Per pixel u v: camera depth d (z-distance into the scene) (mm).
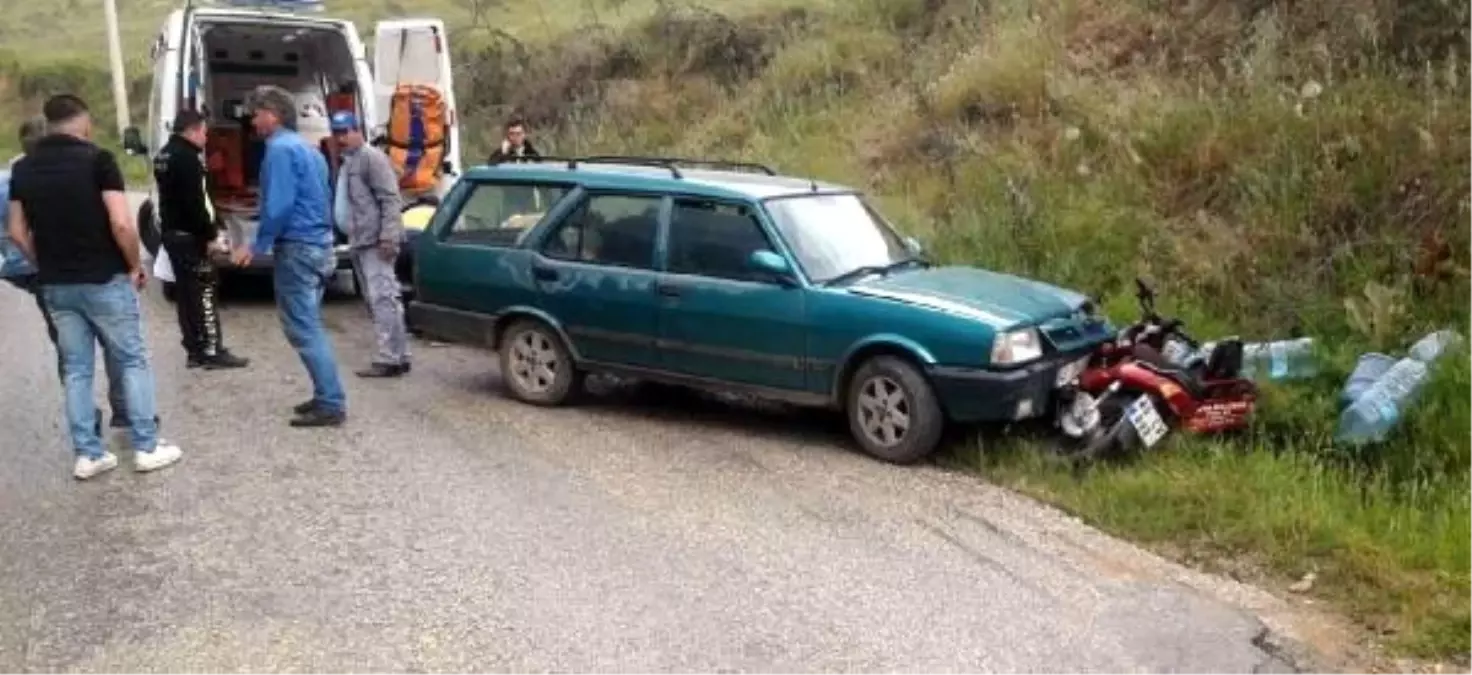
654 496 6523
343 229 9242
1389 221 9234
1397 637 5062
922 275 7812
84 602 5117
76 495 6430
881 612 5141
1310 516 6051
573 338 8242
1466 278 8422
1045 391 7117
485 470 6914
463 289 8656
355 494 6469
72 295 6512
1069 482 6777
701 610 5109
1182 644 4934
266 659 4625
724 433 7832
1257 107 10742
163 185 9109
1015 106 12844
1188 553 5949
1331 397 7719
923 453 7164
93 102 34438
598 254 8156
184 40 11867
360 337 10758
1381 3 11195
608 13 25844
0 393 8656
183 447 7277
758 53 18984
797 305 7414
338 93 12609
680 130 17984
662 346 7918
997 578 5547
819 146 14586
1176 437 7105
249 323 11273
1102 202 10633
